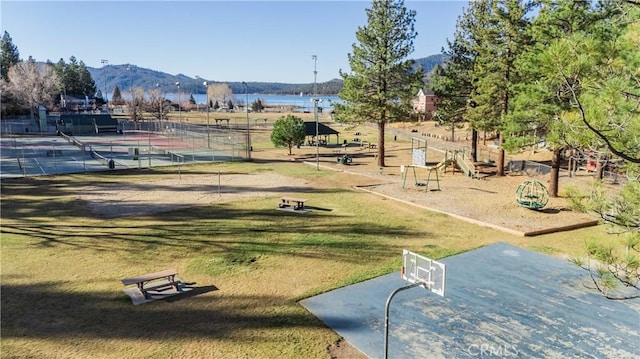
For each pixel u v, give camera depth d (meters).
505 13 25.72
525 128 19.20
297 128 44.94
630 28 6.70
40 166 34.72
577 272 12.88
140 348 8.91
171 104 147.12
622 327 9.65
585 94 7.59
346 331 9.59
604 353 8.62
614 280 6.98
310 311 10.56
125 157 40.31
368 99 33.81
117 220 19.00
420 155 27.52
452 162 31.80
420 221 18.94
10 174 31.09
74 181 28.81
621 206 7.07
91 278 12.62
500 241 16.03
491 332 9.51
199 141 54.47
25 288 11.91
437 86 34.00
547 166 29.11
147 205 21.95
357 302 11.02
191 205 21.98
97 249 15.20
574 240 16.11
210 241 16.11
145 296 11.22
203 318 10.22
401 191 25.45
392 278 12.57
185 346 8.98
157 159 39.41
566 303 10.87
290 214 20.20
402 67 32.78
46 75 92.38
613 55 7.09
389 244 15.78
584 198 7.35
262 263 13.86
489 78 26.69
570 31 16.91
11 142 52.62
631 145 6.89
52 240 16.17
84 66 138.12
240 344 9.07
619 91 6.64
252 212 20.55
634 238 6.50
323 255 14.60
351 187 27.16
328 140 58.09
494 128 28.48
